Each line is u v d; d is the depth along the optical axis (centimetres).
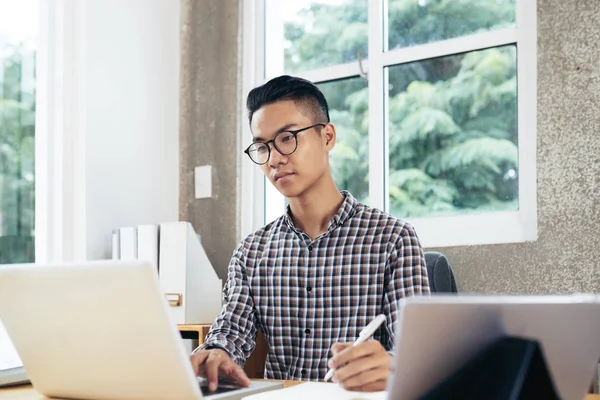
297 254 182
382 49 279
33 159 289
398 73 276
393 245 173
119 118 297
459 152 262
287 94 175
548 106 235
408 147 272
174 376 108
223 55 312
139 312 105
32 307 116
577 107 229
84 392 121
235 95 307
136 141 304
